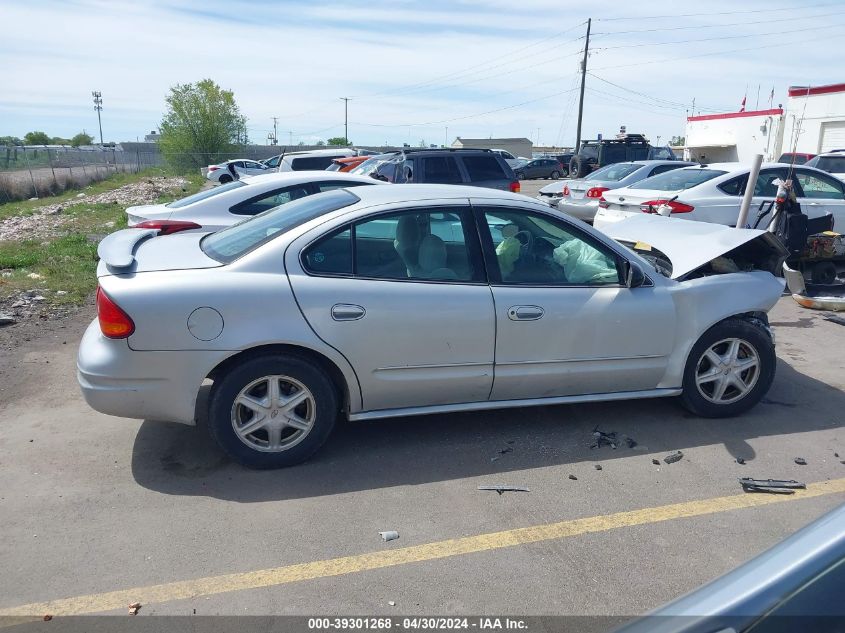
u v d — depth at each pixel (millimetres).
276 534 3471
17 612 2910
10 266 10320
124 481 3965
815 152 23734
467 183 12078
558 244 4504
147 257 4207
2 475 4016
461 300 4160
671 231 5418
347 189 4797
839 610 1485
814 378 5723
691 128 29969
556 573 3193
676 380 4711
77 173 36562
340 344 3973
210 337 3812
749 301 4730
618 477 4082
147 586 3076
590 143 28500
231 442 3984
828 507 3779
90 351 3883
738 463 4266
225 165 33031
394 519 3615
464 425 4754
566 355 4410
